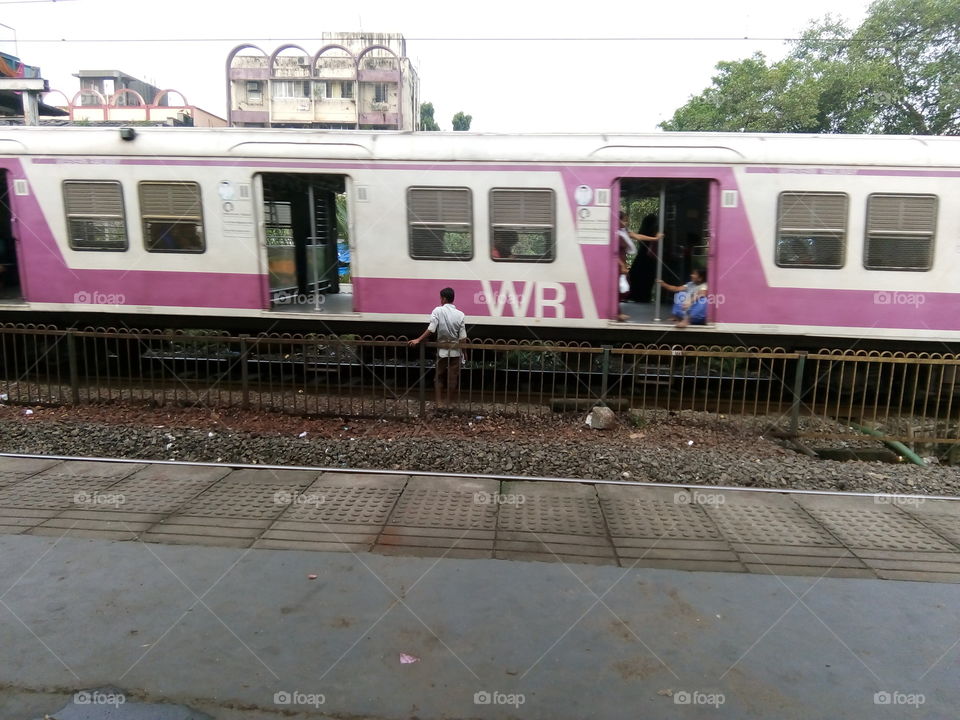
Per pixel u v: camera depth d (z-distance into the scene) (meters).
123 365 9.25
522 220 7.82
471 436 6.44
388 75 42.28
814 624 3.09
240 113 43.22
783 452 6.12
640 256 9.80
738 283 7.75
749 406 7.96
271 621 3.05
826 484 5.07
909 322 7.66
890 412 8.01
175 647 2.84
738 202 7.61
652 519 4.34
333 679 2.65
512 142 7.80
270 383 7.63
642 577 3.53
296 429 6.55
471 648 2.87
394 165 7.84
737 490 4.88
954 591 3.42
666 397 8.16
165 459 5.46
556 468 5.30
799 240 7.62
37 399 7.35
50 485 4.78
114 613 3.10
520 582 3.46
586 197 7.72
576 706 2.52
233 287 8.14
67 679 2.62
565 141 7.77
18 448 5.61
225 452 5.59
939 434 7.09
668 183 7.94
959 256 7.53
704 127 23.94
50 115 15.41
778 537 4.08
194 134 8.01
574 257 7.82
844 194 7.51
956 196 7.45
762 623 3.10
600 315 7.90
